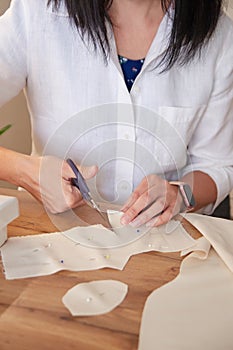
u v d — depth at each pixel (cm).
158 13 97
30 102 104
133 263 68
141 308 58
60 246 71
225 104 104
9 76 97
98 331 53
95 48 94
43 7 95
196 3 91
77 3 90
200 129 106
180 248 72
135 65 96
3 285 61
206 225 77
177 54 95
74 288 61
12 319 55
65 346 51
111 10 95
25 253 69
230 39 101
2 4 134
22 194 87
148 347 51
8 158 87
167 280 64
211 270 67
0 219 69
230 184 104
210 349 52
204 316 57
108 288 61
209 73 100
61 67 96
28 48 97
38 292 60
